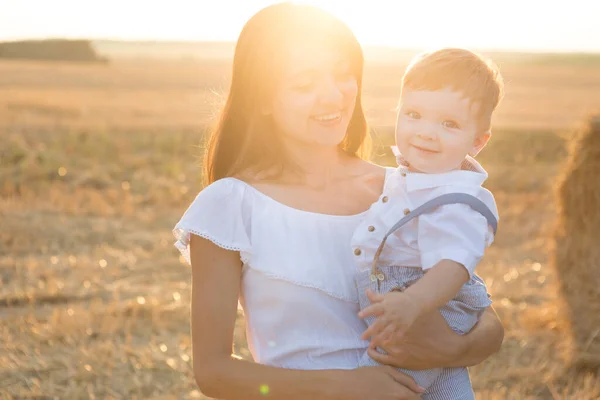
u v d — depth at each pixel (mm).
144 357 5773
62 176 13680
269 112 2404
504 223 10961
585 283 5793
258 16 2400
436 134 2328
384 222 2342
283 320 2279
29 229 9922
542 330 6258
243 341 6129
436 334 2232
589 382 5219
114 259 8820
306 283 2270
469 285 2404
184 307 6949
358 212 2445
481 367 5625
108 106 24328
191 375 5543
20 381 5434
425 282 2174
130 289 7617
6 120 19750
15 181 13047
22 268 8266
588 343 5652
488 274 8219
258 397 2164
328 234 2342
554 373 5508
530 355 5863
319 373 2160
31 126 18672
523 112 24312
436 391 2352
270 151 2439
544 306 6746
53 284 7559
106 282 7930
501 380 5430
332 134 2354
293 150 2441
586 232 5855
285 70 2322
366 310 2139
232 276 2271
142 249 9422
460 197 2268
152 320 6656
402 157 2500
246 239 2281
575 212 5910
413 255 2318
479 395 4996
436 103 2322
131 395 5238
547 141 18438
